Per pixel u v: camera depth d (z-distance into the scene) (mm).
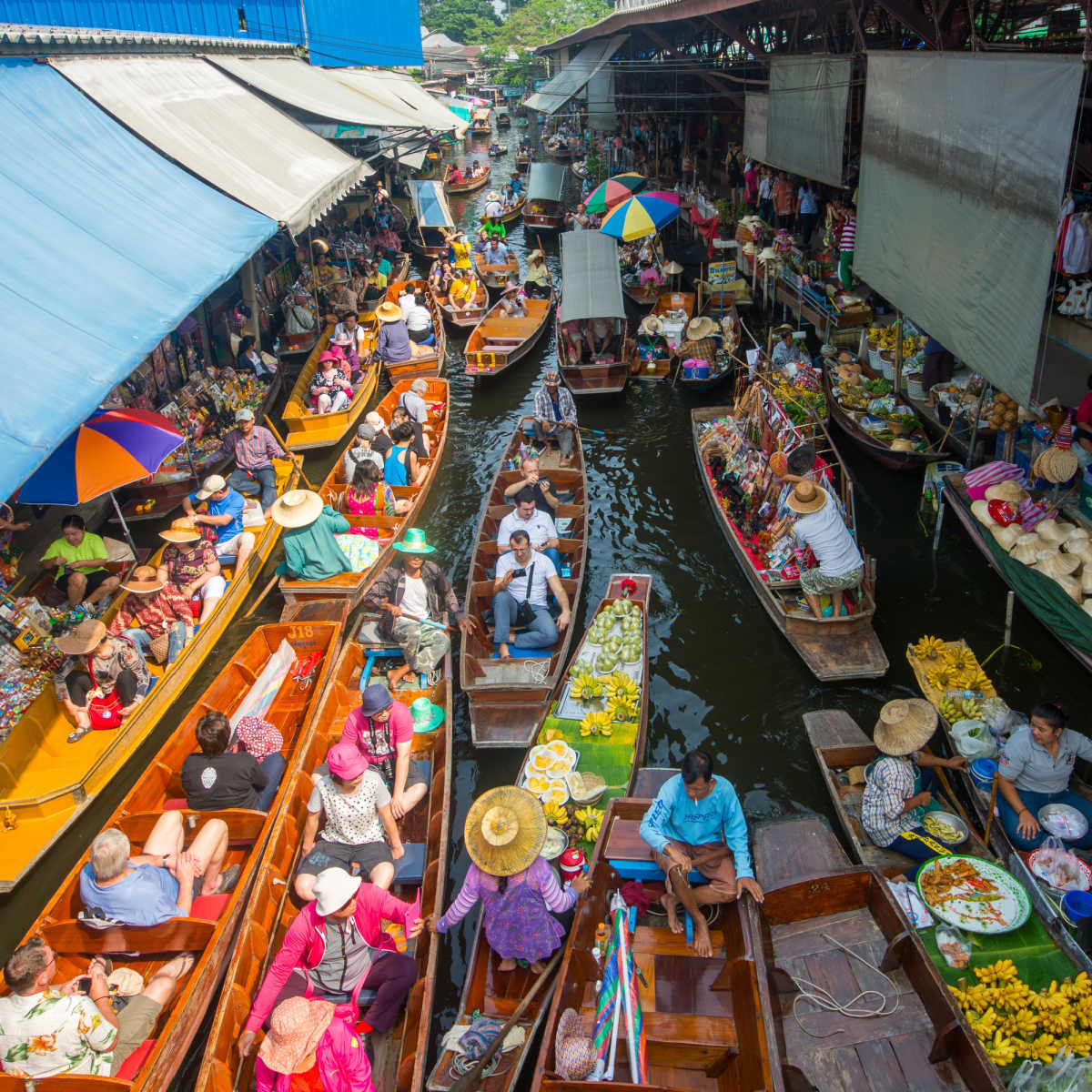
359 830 6402
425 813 7152
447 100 48156
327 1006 4727
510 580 8891
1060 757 6156
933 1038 4789
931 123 9547
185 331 14648
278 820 6637
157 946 5941
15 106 11023
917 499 11531
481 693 7914
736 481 11586
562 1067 4598
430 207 26297
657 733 8312
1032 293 7637
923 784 6668
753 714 8414
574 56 44719
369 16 30797
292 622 9367
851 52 17250
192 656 9016
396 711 6797
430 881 6250
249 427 11742
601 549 11352
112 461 9148
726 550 11078
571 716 7859
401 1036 5445
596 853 5902
